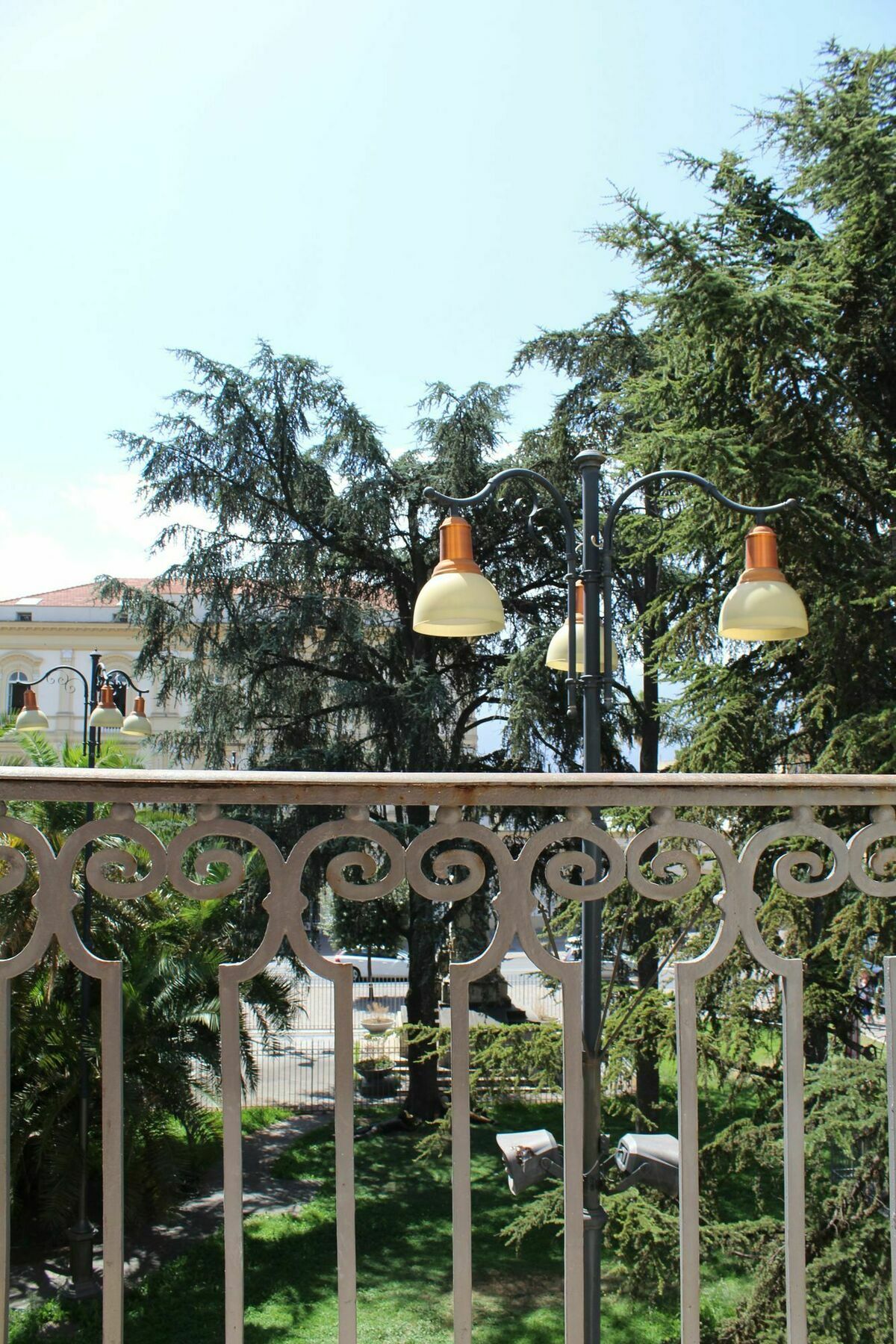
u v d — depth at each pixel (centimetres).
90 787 155
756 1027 693
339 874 160
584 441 1412
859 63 865
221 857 158
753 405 841
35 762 1359
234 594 1572
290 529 1603
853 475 877
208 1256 1176
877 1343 523
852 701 777
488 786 161
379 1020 1983
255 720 1549
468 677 1645
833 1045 718
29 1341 973
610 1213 659
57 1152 1048
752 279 789
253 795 157
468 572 409
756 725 802
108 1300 157
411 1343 976
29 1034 1072
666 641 853
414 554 1639
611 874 167
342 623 1516
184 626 1560
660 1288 675
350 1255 162
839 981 699
